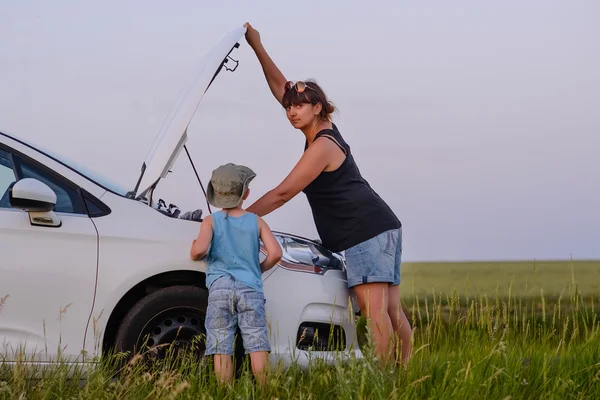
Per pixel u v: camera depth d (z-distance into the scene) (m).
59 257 4.30
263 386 4.06
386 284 4.77
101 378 3.88
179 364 4.38
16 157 4.46
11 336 4.23
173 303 4.40
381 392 3.80
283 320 4.54
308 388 4.00
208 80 4.69
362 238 4.74
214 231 4.38
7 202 4.39
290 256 4.75
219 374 4.17
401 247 5.00
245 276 4.33
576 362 4.56
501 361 4.41
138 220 4.48
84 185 4.50
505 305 4.77
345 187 4.77
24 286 4.25
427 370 4.33
